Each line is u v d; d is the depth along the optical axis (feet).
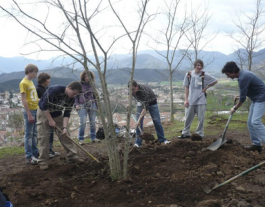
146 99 18.02
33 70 16.97
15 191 12.19
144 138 21.44
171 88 33.35
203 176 13.37
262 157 15.92
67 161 16.69
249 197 11.05
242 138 22.91
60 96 15.01
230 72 16.69
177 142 19.51
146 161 15.83
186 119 22.70
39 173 15.11
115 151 12.96
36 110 17.70
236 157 15.66
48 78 18.38
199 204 10.21
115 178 13.09
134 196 11.47
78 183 13.35
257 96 16.49
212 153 16.31
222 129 27.02
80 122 21.30
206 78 21.47
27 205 11.13
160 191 11.80
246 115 33.37
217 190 11.78
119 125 15.03
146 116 18.93
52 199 11.63
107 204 11.07
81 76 19.22
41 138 15.67
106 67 11.82
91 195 11.86
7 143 25.25
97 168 15.24
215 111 34.32
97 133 21.15
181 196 11.32
